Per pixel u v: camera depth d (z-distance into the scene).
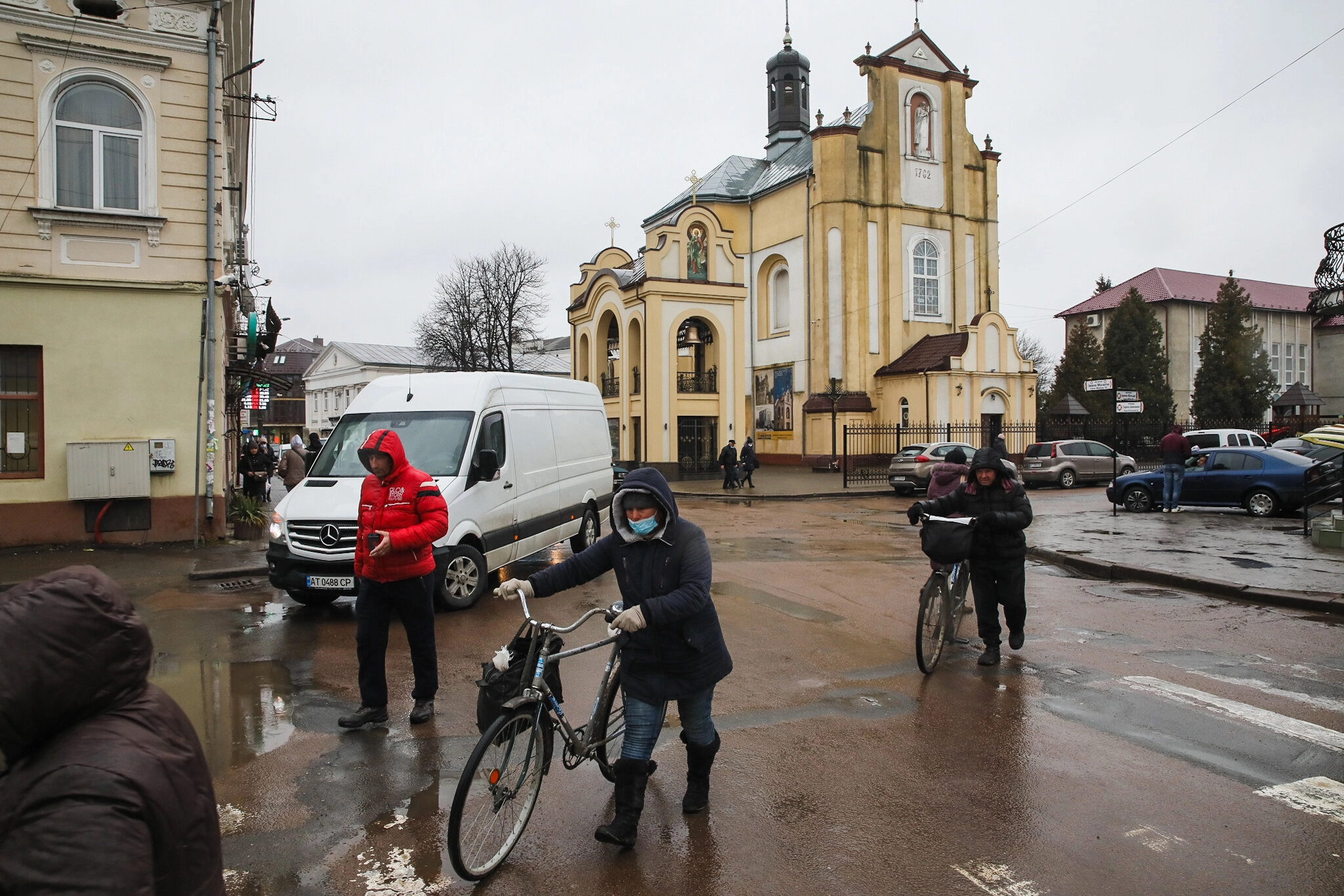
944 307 38.28
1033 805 4.30
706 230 31.70
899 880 3.60
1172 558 11.79
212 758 4.94
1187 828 4.06
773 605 9.14
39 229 12.09
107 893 1.46
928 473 23.64
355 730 5.39
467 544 9.07
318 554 8.33
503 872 3.68
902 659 7.09
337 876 3.64
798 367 37.72
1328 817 4.17
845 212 35.78
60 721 1.61
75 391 12.33
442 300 51.84
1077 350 51.12
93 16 12.31
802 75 43.59
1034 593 9.90
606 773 4.26
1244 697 6.04
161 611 8.86
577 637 7.88
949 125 38.31
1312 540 13.52
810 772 4.74
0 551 11.92
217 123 13.25
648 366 30.80
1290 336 59.12
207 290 12.98
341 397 73.81
